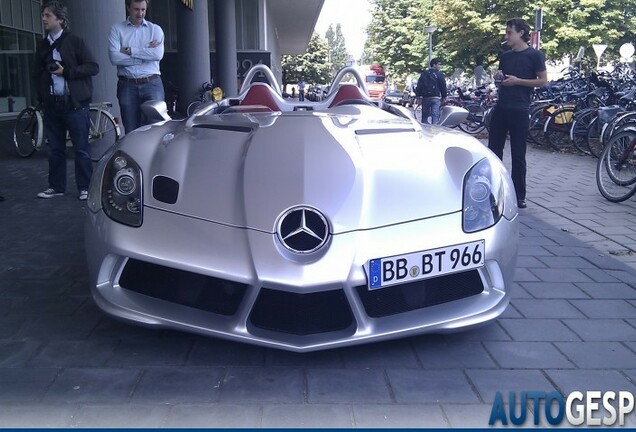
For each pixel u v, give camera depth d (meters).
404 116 4.25
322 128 3.46
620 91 11.89
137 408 2.59
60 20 6.09
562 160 10.89
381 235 2.85
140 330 3.32
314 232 2.79
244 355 3.07
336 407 2.62
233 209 2.89
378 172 3.06
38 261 4.45
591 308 3.76
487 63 31.64
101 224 3.04
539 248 5.10
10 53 16.33
